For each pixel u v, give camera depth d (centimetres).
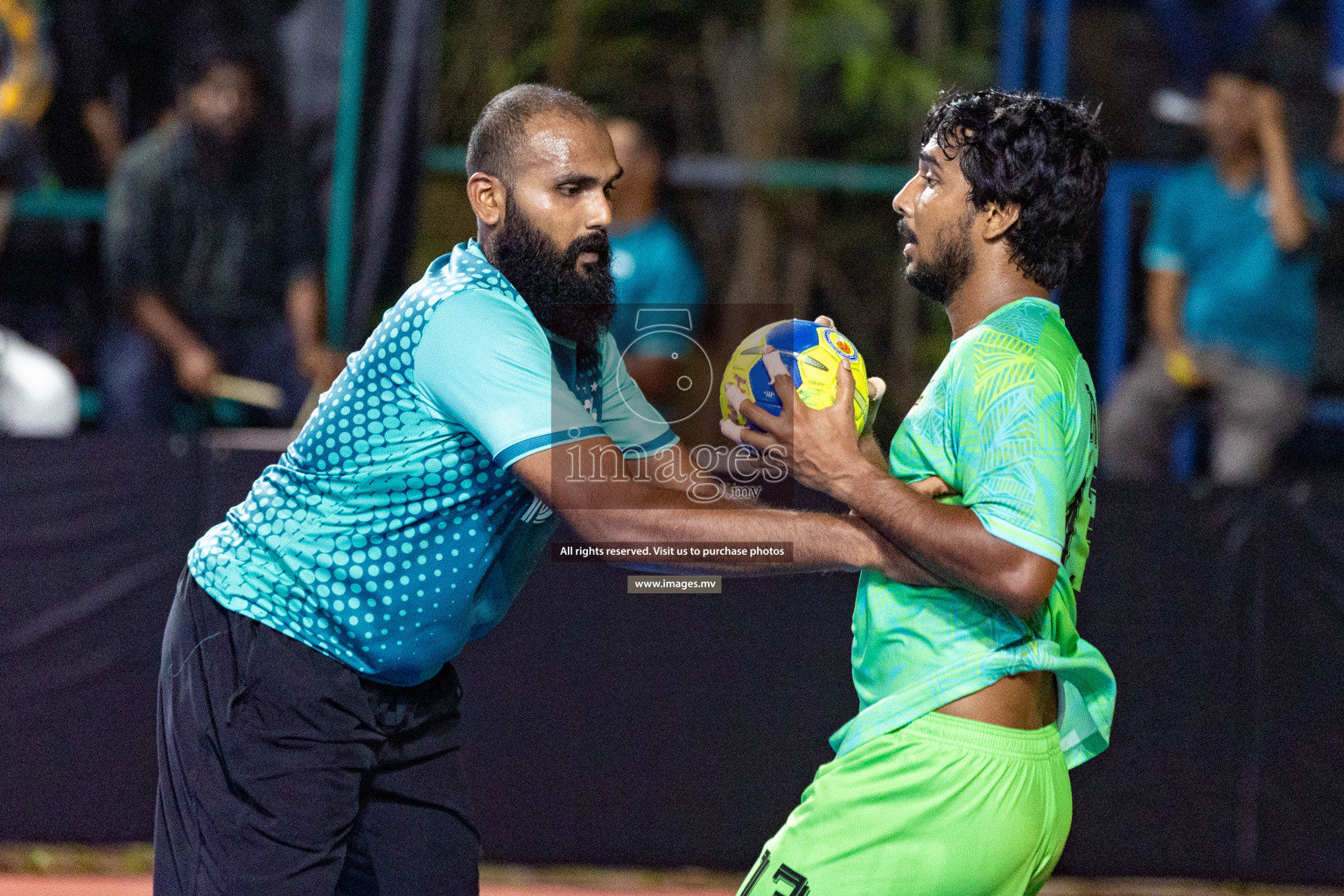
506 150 909
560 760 1631
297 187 2252
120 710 1648
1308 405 2372
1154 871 1623
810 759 1627
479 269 895
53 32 2330
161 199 2228
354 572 898
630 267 1933
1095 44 2527
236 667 912
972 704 845
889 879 838
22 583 1644
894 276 3441
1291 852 1616
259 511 928
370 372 882
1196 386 2278
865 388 910
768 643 1630
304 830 909
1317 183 2370
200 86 2217
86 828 1650
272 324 2255
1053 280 877
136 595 1648
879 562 849
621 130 1958
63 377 2212
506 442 841
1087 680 893
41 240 2417
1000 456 804
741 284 3381
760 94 3503
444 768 991
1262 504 1623
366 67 2236
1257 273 2239
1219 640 1620
